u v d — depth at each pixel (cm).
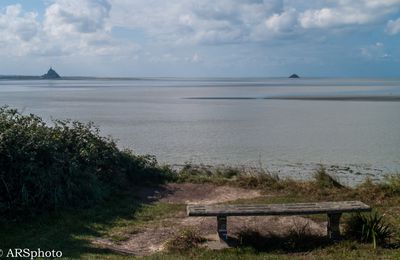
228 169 1482
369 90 9544
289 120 3734
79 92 10338
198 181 1249
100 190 1025
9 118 1033
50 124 3328
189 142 2567
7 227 795
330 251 702
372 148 2320
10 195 852
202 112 4625
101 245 743
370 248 706
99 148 1168
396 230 771
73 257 656
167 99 7169
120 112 4662
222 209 754
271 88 12131
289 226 833
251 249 712
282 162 1991
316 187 1135
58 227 819
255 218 888
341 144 2455
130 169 1228
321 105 5331
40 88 13500
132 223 877
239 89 11688
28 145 907
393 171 1775
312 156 2128
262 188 1171
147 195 1121
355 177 1680
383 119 3675
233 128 3222
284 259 661
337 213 747
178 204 1034
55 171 930
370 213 846
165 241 775
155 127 3316
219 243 748
